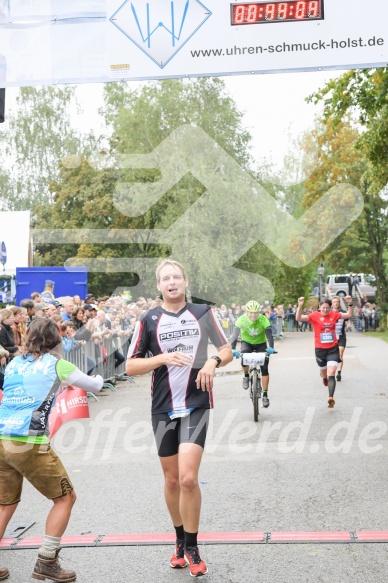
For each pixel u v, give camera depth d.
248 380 10.02
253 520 5.29
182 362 4.36
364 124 14.06
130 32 6.38
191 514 4.29
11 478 4.41
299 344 23.12
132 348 4.53
